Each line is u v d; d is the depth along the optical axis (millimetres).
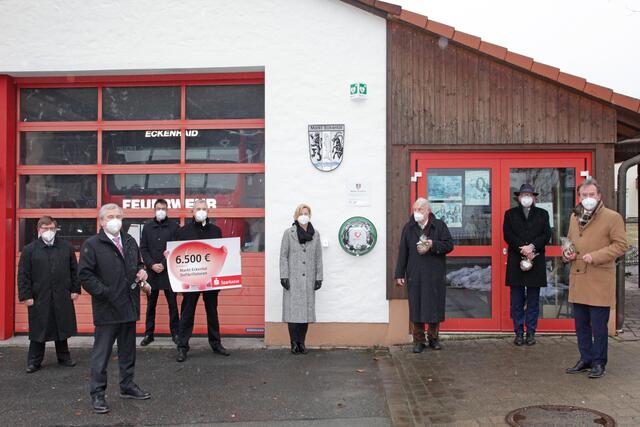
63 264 7086
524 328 8008
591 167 7945
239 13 8133
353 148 7988
